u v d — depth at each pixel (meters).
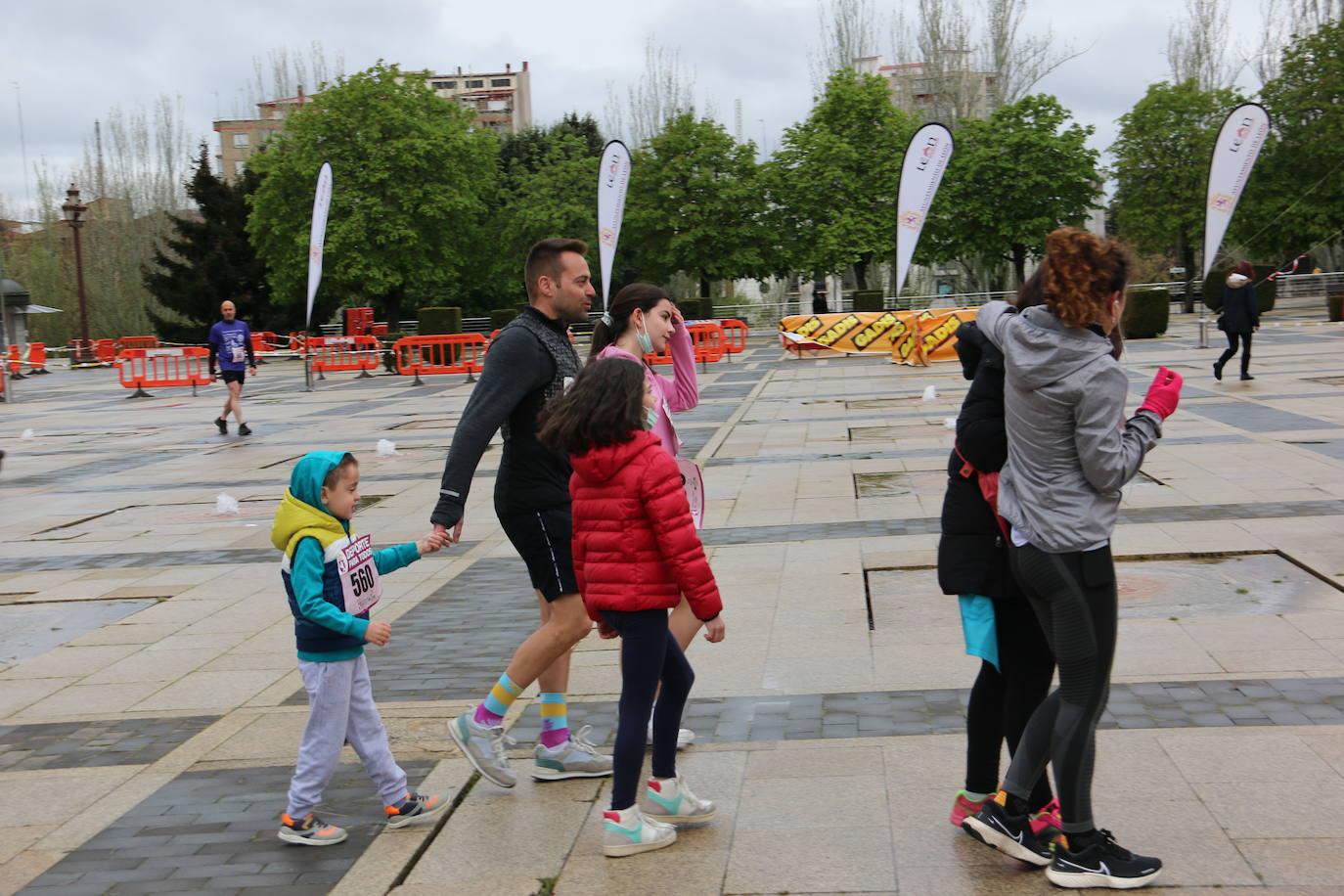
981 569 3.53
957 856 3.57
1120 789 3.93
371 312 47.22
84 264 58.47
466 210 45.19
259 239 46.59
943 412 15.09
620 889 3.49
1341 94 37.31
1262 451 10.44
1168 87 40.12
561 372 4.26
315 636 3.91
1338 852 3.41
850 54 53.69
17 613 7.45
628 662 3.75
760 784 4.21
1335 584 6.18
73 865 3.86
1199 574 6.66
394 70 44.84
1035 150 39.81
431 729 4.98
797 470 11.24
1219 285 33.00
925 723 4.68
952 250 41.66
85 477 13.66
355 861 3.80
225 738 5.01
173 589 7.87
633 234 44.91
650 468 3.68
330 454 3.94
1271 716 4.49
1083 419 3.19
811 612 6.40
